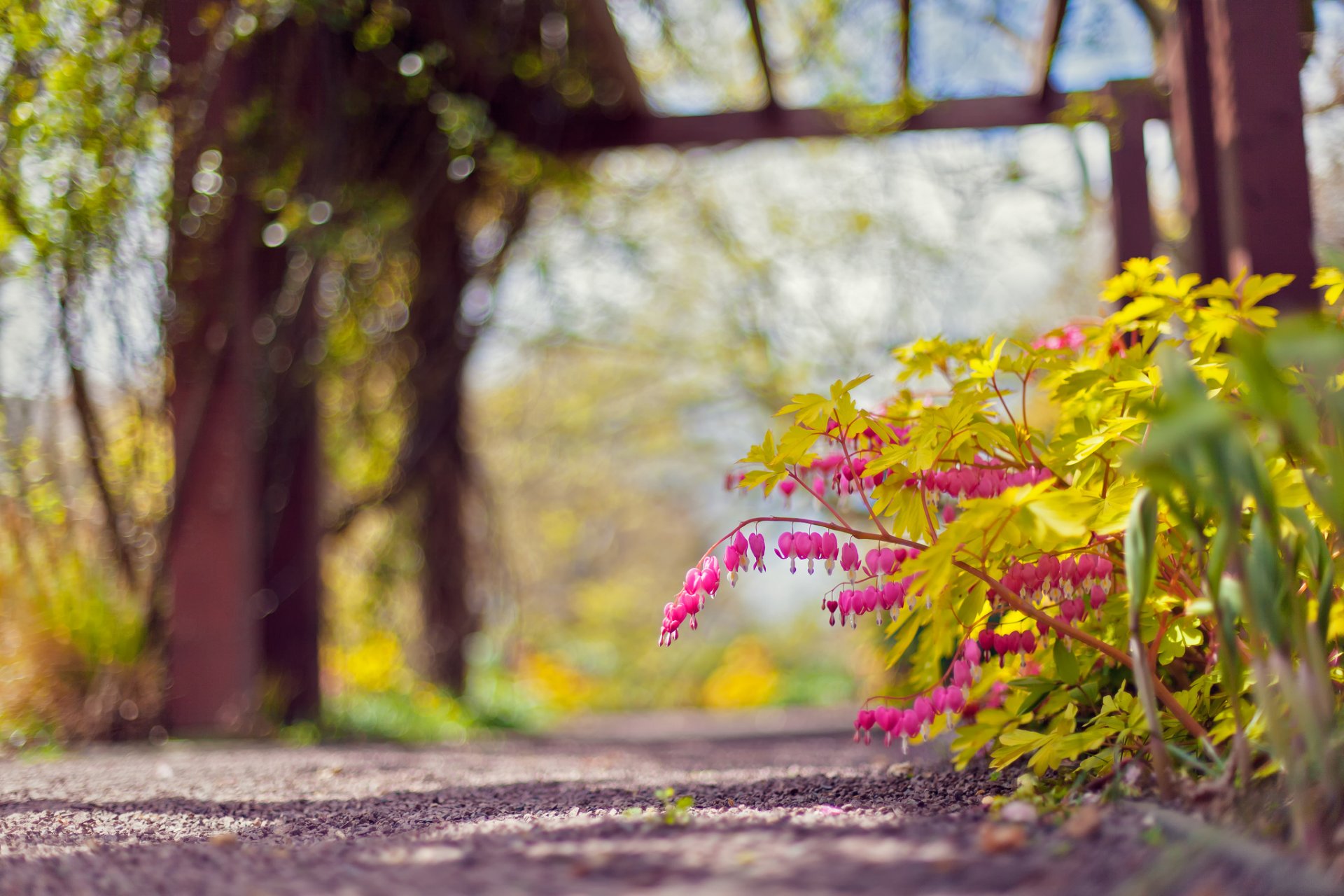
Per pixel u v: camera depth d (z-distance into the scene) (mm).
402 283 6102
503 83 5977
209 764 3443
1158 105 4680
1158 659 2113
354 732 5121
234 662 4484
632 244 7340
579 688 11367
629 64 5723
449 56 5539
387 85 5352
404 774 3209
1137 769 1982
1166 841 1454
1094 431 2221
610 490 12977
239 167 4477
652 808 2170
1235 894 1232
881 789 2465
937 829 1645
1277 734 1489
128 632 4348
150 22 3971
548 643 12922
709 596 2061
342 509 6074
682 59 6211
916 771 2750
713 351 8945
